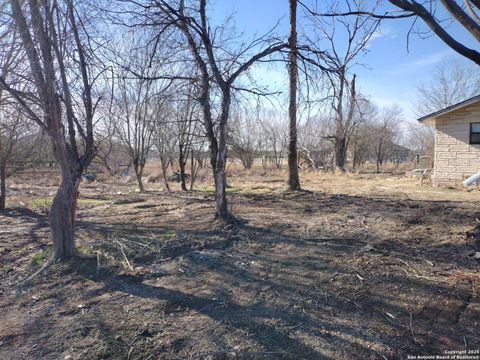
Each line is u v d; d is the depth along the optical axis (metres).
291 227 6.61
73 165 4.81
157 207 9.50
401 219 7.23
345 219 7.31
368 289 3.89
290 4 10.41
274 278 4.27
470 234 5.72
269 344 2.91
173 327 3.18
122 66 5.82
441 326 3.15
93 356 2.78
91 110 4.85
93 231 6.53
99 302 3.71
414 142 50.53
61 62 4.42
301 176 21.94
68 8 4.44
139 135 13.86
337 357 2.73
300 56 6.66
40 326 3.25
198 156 16.44
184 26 6.32
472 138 14.75
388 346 2.86
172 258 4.98
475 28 4.22
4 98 6.09
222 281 4.21
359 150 41.12
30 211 9.33
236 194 11.80
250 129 28.59
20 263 4.96
